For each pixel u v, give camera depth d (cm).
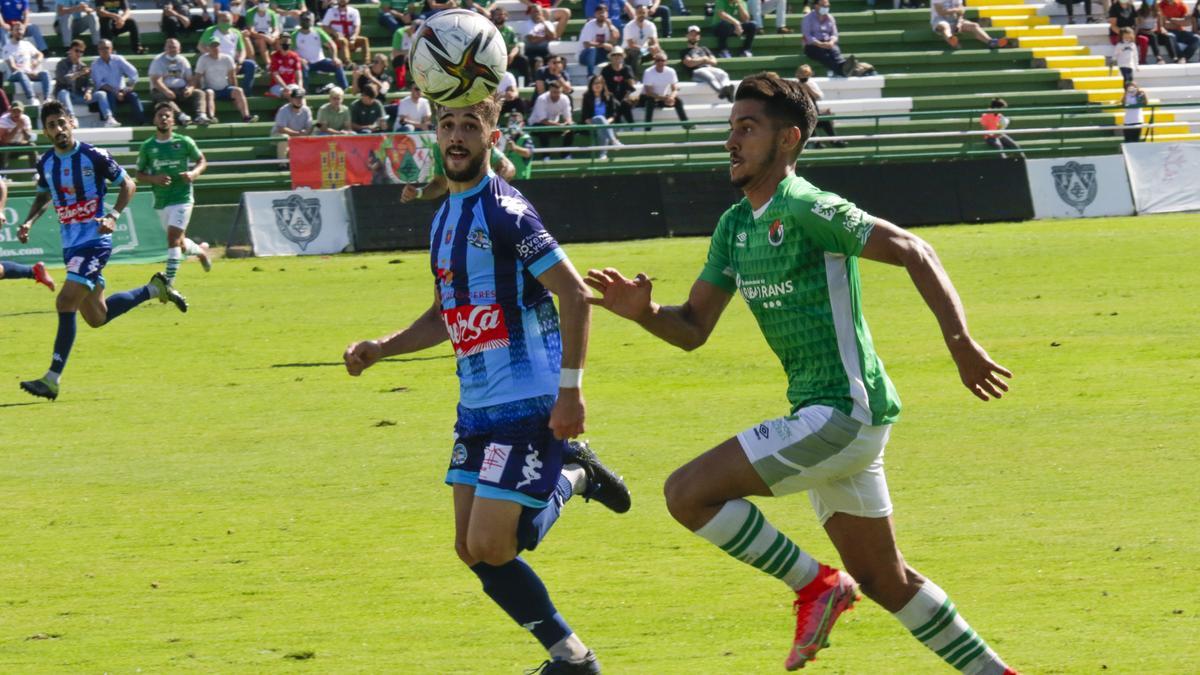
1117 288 5947
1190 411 3644
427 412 4000
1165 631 2083
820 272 1750
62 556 2670
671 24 11719
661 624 2206
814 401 1766
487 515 1847
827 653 2064
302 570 2555
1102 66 12206
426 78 1889
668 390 4191
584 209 8650
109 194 8050
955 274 6556
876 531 1803
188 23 10575
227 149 8819
